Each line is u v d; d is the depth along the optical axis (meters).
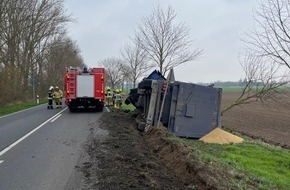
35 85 52.88
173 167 8.38
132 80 38.16
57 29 50.59
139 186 6.49
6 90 33.41
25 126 16.38
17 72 39.69
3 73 33.81
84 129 14.97
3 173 7.70
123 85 54.88
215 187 6.37
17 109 29.88
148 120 14.30
